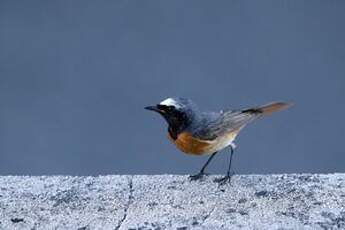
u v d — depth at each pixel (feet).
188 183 22.81
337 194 21.84
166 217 20.80
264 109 24.58
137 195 22.03
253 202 21.53
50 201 21.81
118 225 20.49
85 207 21.44
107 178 23.26
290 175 23.24
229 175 23.25
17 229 20.43
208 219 20.66
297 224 20.33
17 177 23.41
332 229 20.10
